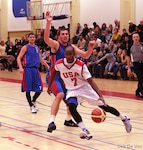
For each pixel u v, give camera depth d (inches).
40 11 820.6
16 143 188.7
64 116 267.7
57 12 804.0
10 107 311.7
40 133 213.0
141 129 223.0
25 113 282.7
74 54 192.9
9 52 810.8
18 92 418.3
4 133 213.0
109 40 633.0
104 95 391.5
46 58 675.4
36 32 858.8
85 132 181.2
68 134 210.5
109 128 225.8
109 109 200.8
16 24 914.1
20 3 870.4
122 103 333.7
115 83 520.4
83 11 765.9
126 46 566.3
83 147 179.9
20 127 229.9
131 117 262.5
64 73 195.0
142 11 659.4
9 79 593.0
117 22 657.6
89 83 192.9
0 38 933.2
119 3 697.6
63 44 214.7
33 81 286.8
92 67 612.7
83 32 701.9
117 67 571.8
